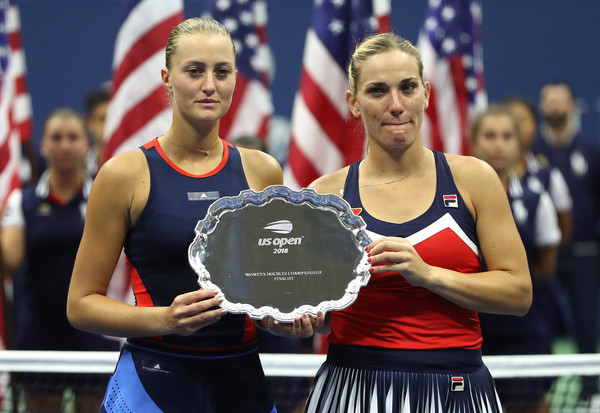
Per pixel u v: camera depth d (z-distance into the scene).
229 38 10.70
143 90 16.52
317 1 18.22
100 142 22.33
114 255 10.78
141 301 10.88
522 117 23.27
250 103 22.62
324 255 10.48
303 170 18.09
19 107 25.22
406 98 10.67
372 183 11.17
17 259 19.38
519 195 18.86
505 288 10.65
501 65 33.59
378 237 10.82
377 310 10.83
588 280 27.47
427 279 10.22
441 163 11.15
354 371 10.89
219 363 10.87
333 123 18.06
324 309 10.30
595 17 33.72
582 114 33.78
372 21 17.62
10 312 20.47
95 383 18.08
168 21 16.55
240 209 10.51
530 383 17.88
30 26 32.50
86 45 32.75
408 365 10.68
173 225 10.59
